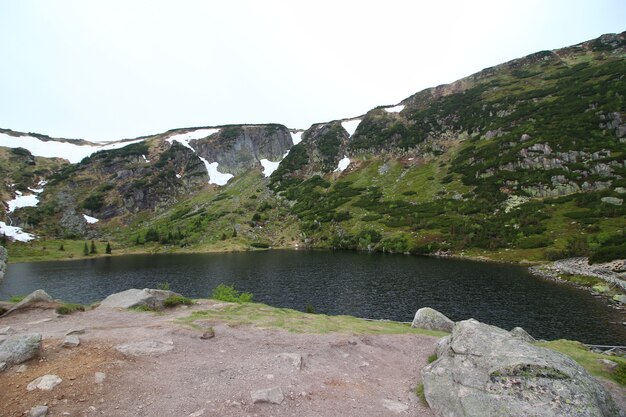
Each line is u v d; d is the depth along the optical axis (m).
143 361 13.66
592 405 10.24
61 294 65.25
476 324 14.82
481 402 10.88
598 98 145.62
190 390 11.65
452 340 14.64
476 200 126.06
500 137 160.12
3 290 69.12
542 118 153.12
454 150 175.50
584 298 48.97
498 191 125.06
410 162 185.00
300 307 50.03
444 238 105.50
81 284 73.94
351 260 94.94
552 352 12.77
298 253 118.62
